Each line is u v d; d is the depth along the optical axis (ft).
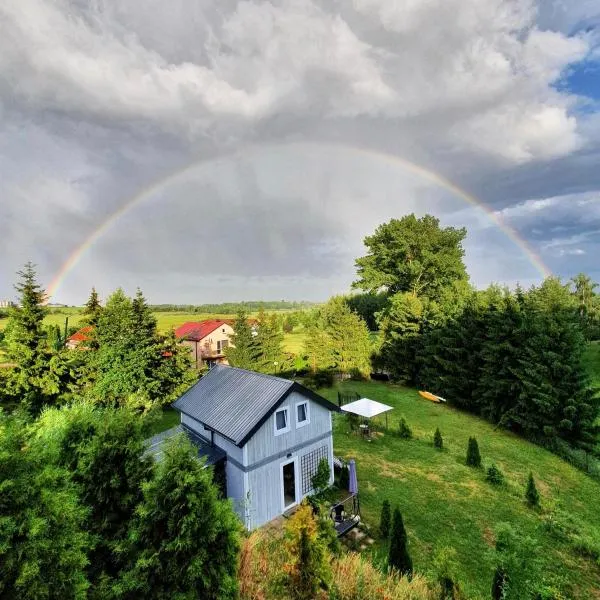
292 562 26.00
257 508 42.01
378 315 159.22
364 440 66.80
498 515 44.75
